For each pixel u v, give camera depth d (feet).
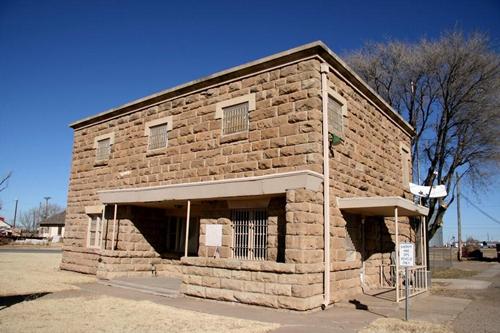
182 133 47.62
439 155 81.71
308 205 34.53
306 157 36.40
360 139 45.50
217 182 40.32
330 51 38.75
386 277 50.01
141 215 53.21
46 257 96.99
